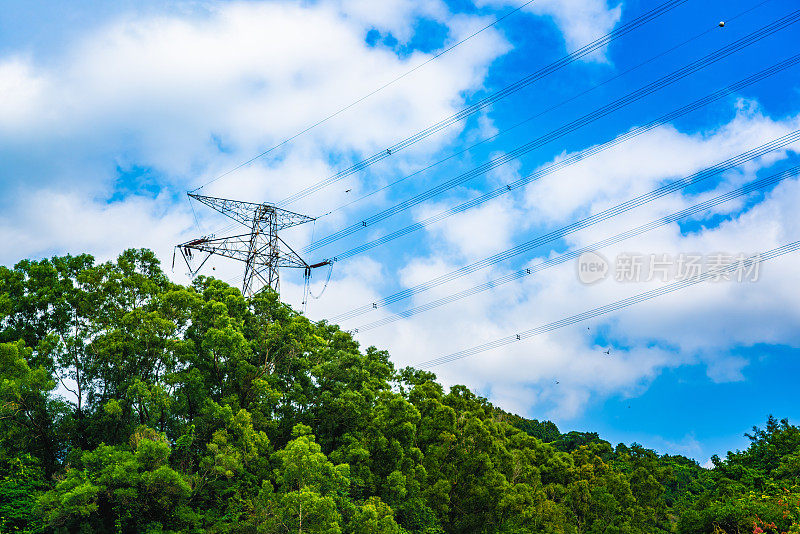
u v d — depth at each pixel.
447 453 43.22
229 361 35.56
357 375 39.06
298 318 39.25
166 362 34.16
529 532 44.47
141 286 36.41
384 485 36.78
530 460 54.81
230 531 30.12
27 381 30.44
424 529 37.28
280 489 30.73
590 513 55.53
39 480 31.86
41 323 35.44
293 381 38.47
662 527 64.19
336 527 27.14
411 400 44.91
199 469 32.44
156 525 29.27
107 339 33.62
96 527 29.62
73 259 37.56
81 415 34.25
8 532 29.66
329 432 38.25
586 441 103.25
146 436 30.52
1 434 31.27
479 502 43.06
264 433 33.44
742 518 40.19
